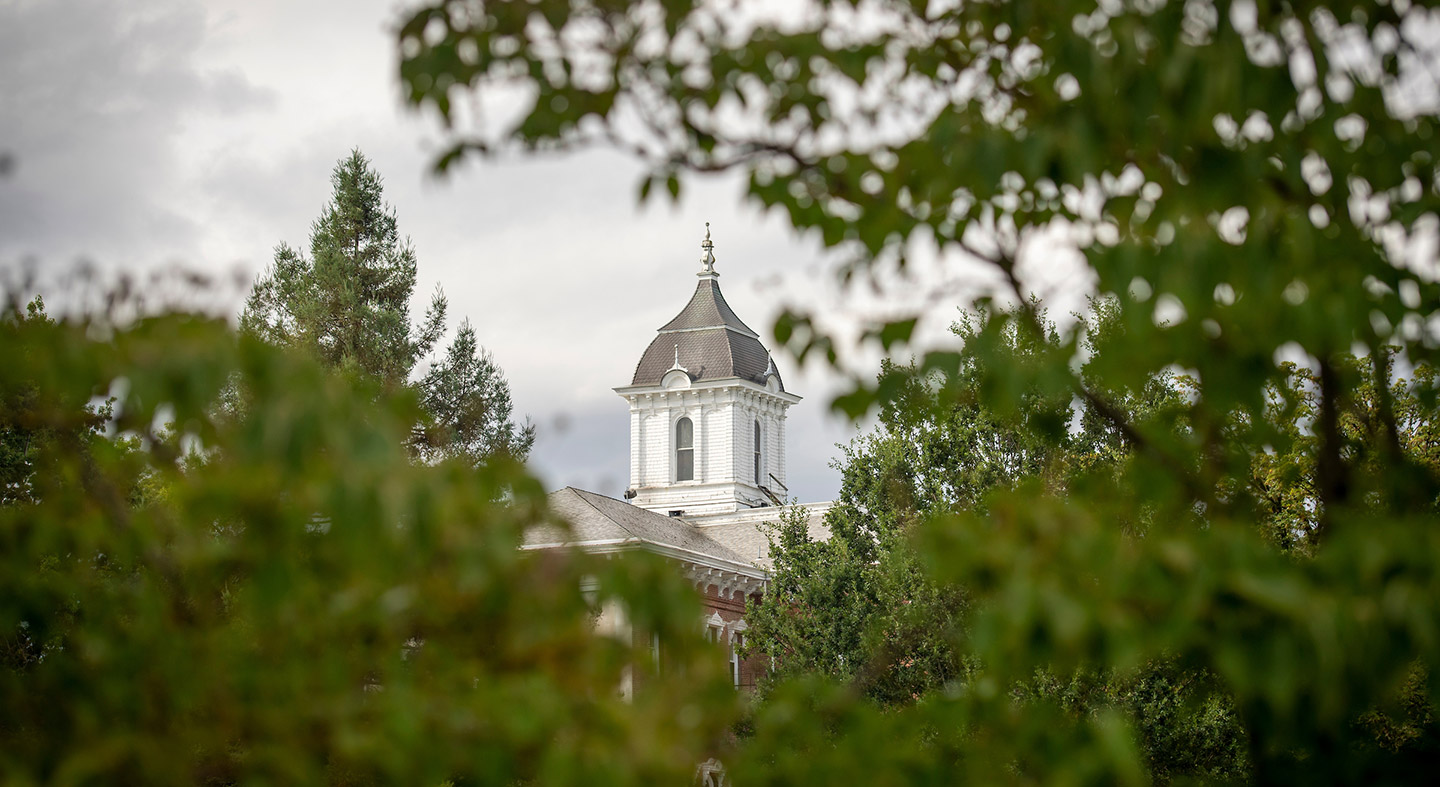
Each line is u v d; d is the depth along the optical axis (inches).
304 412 216.8
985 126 276.8
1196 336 261.7
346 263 3307.1
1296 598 225.6
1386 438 325.1
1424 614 225.5
